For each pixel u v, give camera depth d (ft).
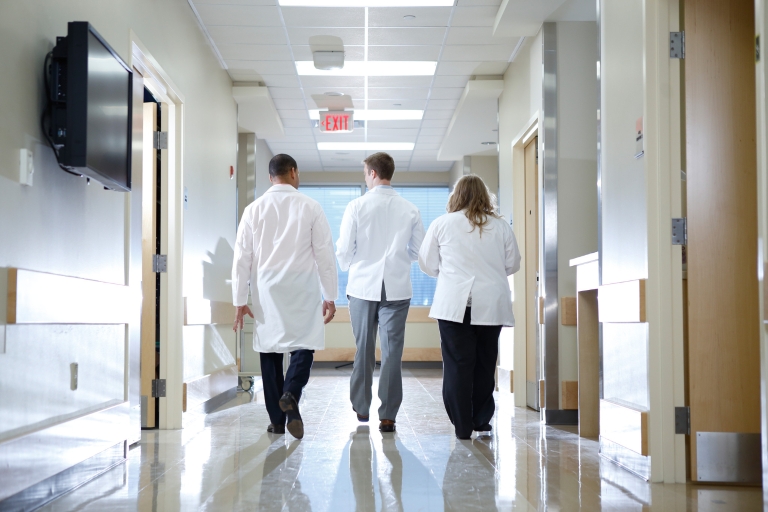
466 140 32.19
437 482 10.06
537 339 19.27
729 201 10.39
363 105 27.86
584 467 11.22
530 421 17.20
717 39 10.52
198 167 18.90
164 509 8.58
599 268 12.50
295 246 13.84
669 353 10.29
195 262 18.25
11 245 8.24
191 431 15.23
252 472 10.74
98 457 10.67
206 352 19.56
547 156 17.66
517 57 21.86
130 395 12.51
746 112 10.47
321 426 15.69
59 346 9.50
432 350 37.70
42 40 9.27
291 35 20.36
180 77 17.04
